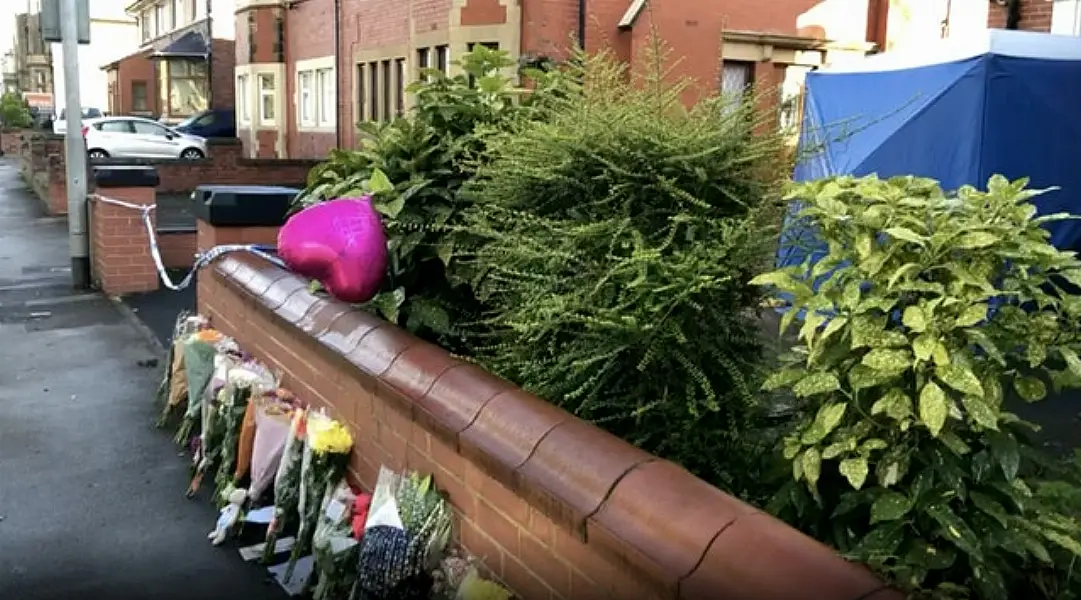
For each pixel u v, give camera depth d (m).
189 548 4.14
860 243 2.44
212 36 33.19
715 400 2.97
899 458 2.38
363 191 4.43
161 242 11.58
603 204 3.27
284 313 4.63
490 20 14.64
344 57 20.62
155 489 4.79
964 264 2.38
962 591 2.22
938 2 15.41
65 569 3.93
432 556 3.15
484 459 2.91
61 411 6.00
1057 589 2.38
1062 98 7.98
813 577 2.01
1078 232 8.12
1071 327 2.50
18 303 9.47
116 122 27.69
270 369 4.94
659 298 2.93
